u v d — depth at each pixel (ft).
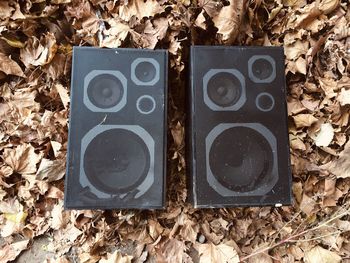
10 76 3.77
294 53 3.84
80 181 3.08
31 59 3.68
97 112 3.14
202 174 3.17
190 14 3.62
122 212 3.65
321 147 3.76
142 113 3.18
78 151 3.09
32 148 3.63
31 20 3.67
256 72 3.31
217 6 3.61
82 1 3.71
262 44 3.89
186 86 3.66
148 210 3.71
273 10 3.83
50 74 3.70
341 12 3.90
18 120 3.69
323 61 3.90
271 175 3.24
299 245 3.70
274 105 3.28
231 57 3.30
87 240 3.62
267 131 3.26
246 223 3.71
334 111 3.72
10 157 3.60
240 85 3.27
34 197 3.66
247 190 3.20
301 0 3.90
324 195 3.71
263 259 3.66
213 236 3.70
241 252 3.67
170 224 3.73
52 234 3.67
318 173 3.75
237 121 3.24
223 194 3.17
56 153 3.62
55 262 3.54
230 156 3.21
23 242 3.60
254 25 3.85
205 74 3.26
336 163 3.69
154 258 3.66
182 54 3.68
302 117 3.76
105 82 3.18
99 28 3.70
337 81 3.79
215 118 3.22
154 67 3.22
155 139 3.16
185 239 3.66
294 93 3.85
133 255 3.65
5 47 3.69
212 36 3.76
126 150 3.14
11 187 3.66
